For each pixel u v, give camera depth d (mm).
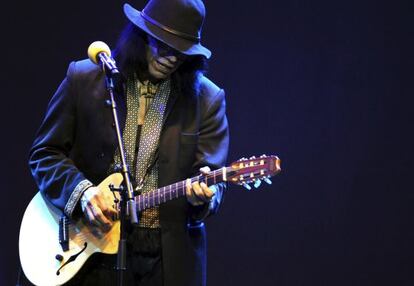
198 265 6930
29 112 11938
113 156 6898
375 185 11758
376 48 11750
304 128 11852
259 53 11914
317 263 11797
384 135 11750
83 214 6938
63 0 11906
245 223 11906
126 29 7098
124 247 6145
